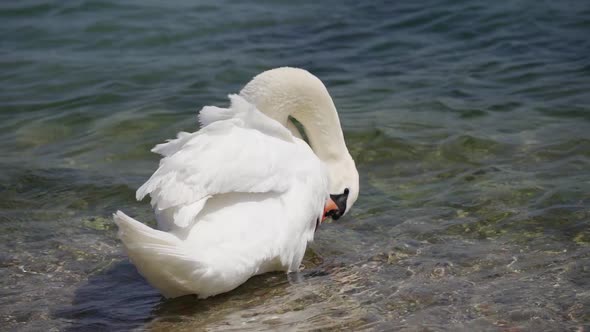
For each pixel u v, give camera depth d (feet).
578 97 35.91
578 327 19.57
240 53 43.14
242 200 21.21
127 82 39.60
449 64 41.11
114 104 37.37
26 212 27.89
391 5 49.37
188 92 38.22
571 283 21.68
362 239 25.39
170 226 20.99
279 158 21.91
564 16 45.47
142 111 36.32
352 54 43.01
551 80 38.04
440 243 24.68
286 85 25.64
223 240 20.34
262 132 22.67
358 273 23.08
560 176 28.60
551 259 23.15
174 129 34.45
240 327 20.36
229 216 20.77
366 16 47.98
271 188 21.34
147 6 49.16
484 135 32.55
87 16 47.67
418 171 30.19
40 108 37.35
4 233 26.30
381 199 28.19
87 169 31.22
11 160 32.22
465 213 26.58
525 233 24.89
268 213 21.29
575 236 24.43
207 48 43.88
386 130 33.35
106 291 22.72
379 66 41.39
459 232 25.32
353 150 31.99
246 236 20.62
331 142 25.86
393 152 31.71
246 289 22.39
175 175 20.30
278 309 21.21
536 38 43.27
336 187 25.44
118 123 35.22
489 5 47.80
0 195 29.14
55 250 25.17
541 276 22.20
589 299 20.81
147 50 43.73
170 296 20.83
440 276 22.58
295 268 22.75
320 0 50.78
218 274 19.86
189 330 20.38
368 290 22.00
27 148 33.50
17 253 24.93
